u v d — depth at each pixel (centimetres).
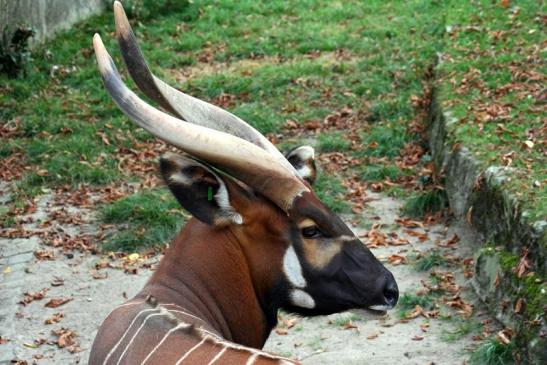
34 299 1030
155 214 1191
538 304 808
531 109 1197
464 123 1179
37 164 1412
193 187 530
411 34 1862
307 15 2086
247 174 534
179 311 525
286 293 560
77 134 1506
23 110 1623
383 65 1703
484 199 1002
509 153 1050
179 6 2177
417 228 1126
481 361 829
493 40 1513
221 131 572
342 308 560
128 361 480
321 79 1672
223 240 550
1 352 923
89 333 959
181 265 554
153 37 2011
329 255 550
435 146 1248
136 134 1495
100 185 1335
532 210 897
